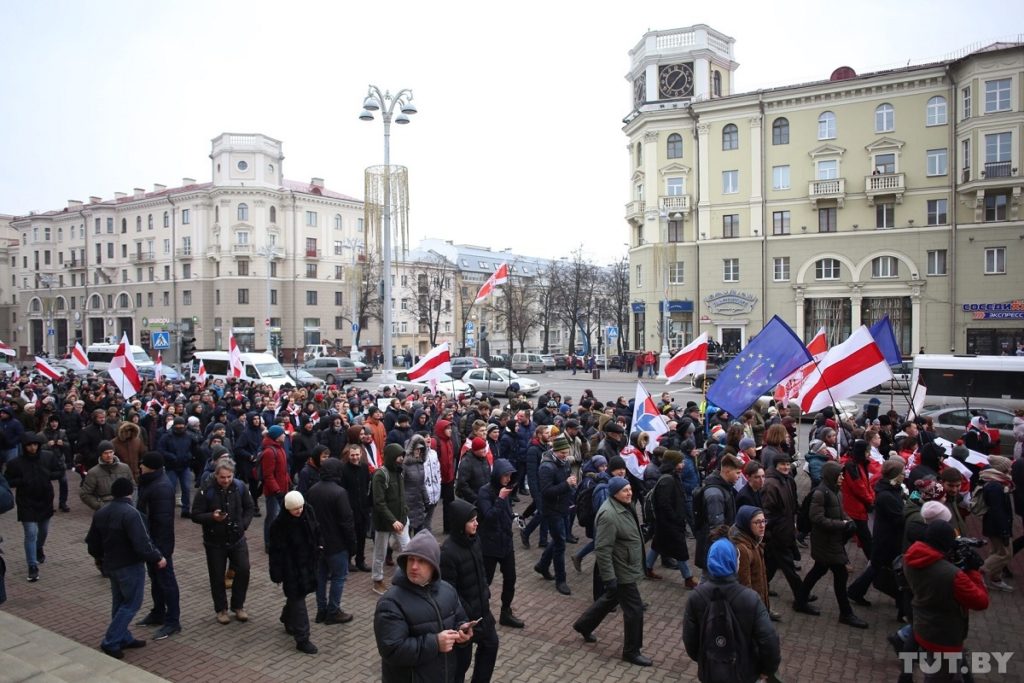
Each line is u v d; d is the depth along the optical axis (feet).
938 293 131.23
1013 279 124.06
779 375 34.22
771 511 25.48
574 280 228.63
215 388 66.03
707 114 149.18
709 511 24.66
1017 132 120.26
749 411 44.04
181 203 226.99
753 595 14.56
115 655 21.85
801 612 25.84
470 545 18.56
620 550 21.80
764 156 144.87
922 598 17.39
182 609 26.27
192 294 224.53
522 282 249.75
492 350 274.77
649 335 157.79
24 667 19.47
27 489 29.53
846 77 147.33
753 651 14.40
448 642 13.85
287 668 21.31
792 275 143.02
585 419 45.47
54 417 42.14
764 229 144.66
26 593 28.04
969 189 124.67
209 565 24.66
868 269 136.98
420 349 258.16
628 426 46.21
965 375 67.97
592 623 22.79
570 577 30.50
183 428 39.68
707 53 156.46
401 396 54.44
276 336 193.57
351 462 30.22
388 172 73.92
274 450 33.09
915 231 132.57
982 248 126.62
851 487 27.48
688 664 21.68
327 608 24.88
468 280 281.95
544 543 34.78
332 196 234.79
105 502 27.48
